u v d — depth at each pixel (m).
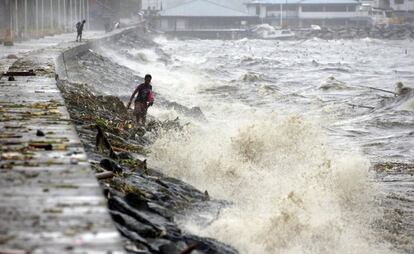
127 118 52.41
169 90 97.00
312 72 153.62
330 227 26.86
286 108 83.62
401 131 66.62
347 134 64.12
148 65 155.62
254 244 24.23
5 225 12.91
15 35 140.88
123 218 20.31
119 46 188.25
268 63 176.50
